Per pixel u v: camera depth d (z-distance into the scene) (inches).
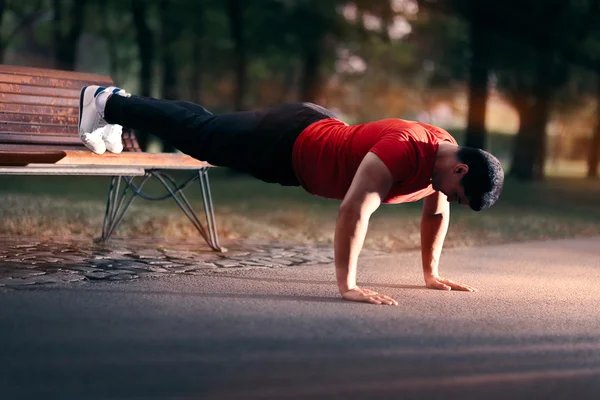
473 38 836.0
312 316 142.7
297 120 164.1
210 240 235.0
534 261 239.1
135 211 318.0
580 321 151.0
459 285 181.2
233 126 166.2
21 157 179.0
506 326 142.7
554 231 346.6
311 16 839.1
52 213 297.3
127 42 1080.2
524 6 817.5
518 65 839.1
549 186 811.4
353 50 1071.6
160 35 954.1
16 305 142.3
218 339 123.5
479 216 404.5
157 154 212.1
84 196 412.5
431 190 165.8
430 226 179.9
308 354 116.8
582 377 112.0
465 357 119.4
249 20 869.8
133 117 176.1
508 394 102.6
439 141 159.5
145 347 117.6
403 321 141.9
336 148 159.8
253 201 458.0
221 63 1011.3
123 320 134.2
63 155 187.2
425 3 863.7
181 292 162.4
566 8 826.8
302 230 307.1
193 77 1033.5
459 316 149.3
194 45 983.6
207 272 191.8
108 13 970.1
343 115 1437.0
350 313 146.9
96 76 236.1
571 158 1743.4
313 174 162.1
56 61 884.0
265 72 1088.8
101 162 196.4
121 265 195.6
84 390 97.9
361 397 98.5
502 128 1691.7
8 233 248.5
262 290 168.9
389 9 855.1
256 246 250.5
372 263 220.4
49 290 158.1
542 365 117.1
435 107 1439.5
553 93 924.0
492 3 817.5
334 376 106.6
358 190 153.6
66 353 113.2
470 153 154.3
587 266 233.6
